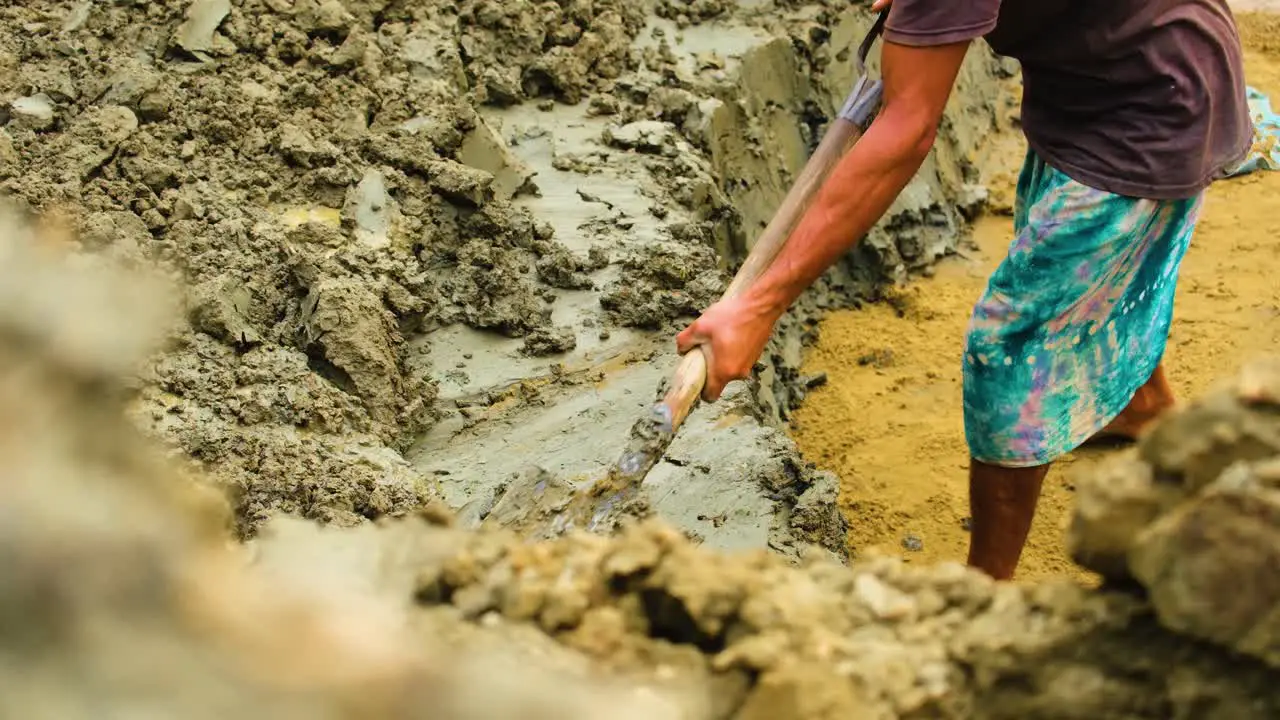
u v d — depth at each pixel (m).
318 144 4.80
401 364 4.28
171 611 0.77
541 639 1.65
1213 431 1.58
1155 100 3.23
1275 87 7.80
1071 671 1.66
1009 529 3.80
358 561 1.74
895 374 5.84
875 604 1.79
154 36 5.11
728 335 2.98
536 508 2.85
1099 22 3.18
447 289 4.57
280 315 4.29
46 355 0.81
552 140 5.45
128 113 4.70
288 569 1.46
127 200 4.42
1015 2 3.17
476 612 1.70
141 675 0.72
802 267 2.99
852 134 3.19
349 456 3.82
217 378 3.88
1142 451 1.66
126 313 0.85
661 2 6.39
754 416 4.43
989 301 3.52
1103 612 1.67
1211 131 3.29
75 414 0.82
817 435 5.47
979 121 7.49
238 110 4.82
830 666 1.64
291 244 4.39
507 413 4.20
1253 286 6.06
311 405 3.90
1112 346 3.58
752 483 3.98
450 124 5.01
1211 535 1.47
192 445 3.61
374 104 5.10
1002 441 3.63
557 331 4.46
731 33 6.36
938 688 1.67
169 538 0.81
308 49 5.29
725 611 1.71
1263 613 1.46
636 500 2.88
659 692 1.37
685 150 5.46
